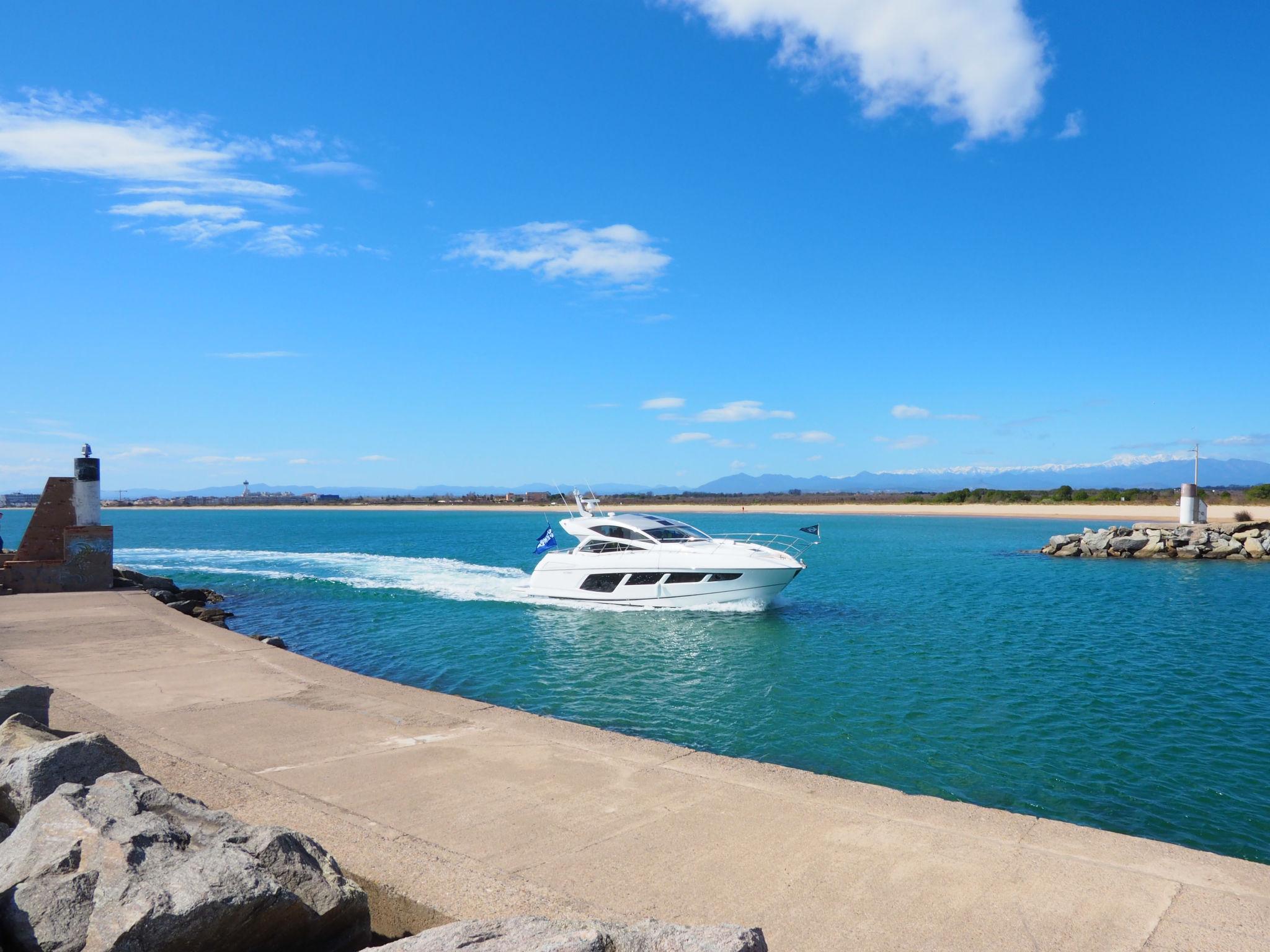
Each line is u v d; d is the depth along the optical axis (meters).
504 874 4.87
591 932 3.46
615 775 6.83
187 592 26.36
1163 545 43.56
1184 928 4.29
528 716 8.85
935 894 4.68
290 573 35.81
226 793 6.16
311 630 22.19
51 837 4.20
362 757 7.32
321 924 4.05
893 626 22.17
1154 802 9.83
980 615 24.06
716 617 23.48
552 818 5.87
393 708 9.20
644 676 16.53
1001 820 5.83
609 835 5.54
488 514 157.25
